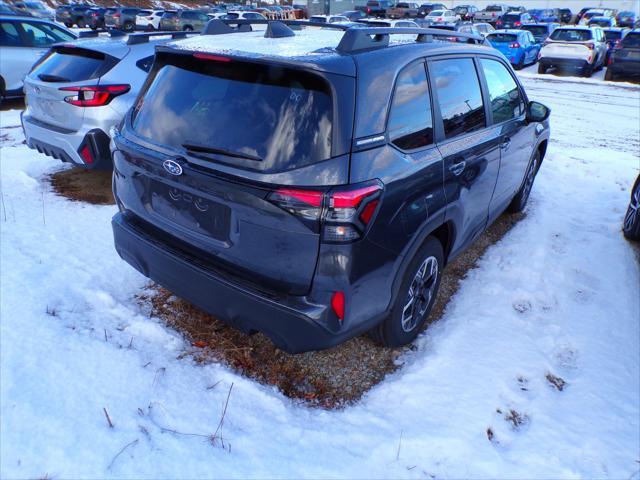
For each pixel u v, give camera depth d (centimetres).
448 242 322
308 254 217
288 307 222
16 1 2952
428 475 222
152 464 214
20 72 894
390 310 270
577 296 380
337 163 214
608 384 293
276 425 241
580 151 761
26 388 244
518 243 449
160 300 330
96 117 466
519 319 342
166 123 255
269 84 227
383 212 232
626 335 340
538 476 228
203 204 241
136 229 282
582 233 480
